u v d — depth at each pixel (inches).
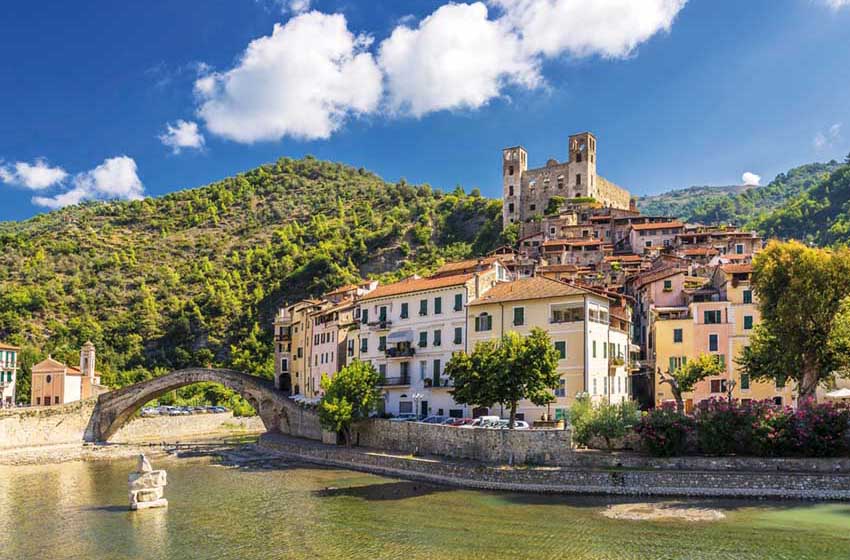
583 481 2277.3
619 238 7480.3
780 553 1578.5
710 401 2492.6
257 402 4347.9
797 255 2625.5
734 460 2235.5
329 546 1760.6
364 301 3922.2
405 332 3631.9
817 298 2519.7
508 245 7790.4
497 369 2600.9
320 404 3267.7
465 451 2684.5
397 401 3627.0
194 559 1692.9
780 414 2299.5
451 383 3348.9
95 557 1738.4
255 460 3469.5
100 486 2854.3
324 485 2645.2
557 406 3011.8
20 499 2554.1
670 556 1588.3
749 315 3479.3
